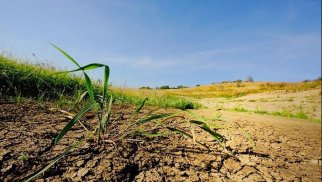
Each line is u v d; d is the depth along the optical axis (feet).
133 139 5.05
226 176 4.63
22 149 4.16
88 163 4.09
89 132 5.21
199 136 6.58
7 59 11.05
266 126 10.72
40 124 5.59
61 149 4.39
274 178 4.89
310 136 10.39
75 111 7.23
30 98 8.30
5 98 7.72
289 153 6.74
